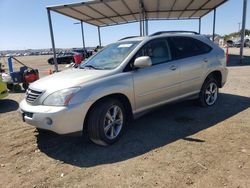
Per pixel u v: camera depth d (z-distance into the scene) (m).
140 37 5.43
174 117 5.71
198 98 6.19
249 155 3.77
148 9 16.92
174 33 5.75
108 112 4.35
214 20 17.44
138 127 5.21
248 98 7.13
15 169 3.82
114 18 19.22
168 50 5.40
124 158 3.93
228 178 3.21
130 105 4.69
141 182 3.25
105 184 3.27
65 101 3.97
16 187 3.35
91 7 14.73
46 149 4.46
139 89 4.73
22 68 11.61
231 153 3.86
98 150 4.28
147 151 4.11
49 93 4.13
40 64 32.53
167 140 4.50
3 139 5.04
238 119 5.35
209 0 14.72
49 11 14.09
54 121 3.95
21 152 4.39
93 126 4.21
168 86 5.23
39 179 3.51
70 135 4.06
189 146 4.19
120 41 5.64
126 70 4.65
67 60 31.81
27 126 5.76
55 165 3.87
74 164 3.86
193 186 3.09
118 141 4.57
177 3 15.35
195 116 5.71
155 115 5.91
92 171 3.62
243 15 16.42
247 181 3.13
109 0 12.48
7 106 8.09
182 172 3.41
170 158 3.82
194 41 6.02
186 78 5.58
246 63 17.12
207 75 6.08
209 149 4.03
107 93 4.27
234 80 10.30
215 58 6.26
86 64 5.34
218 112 5.91
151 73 4.89
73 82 4.18
